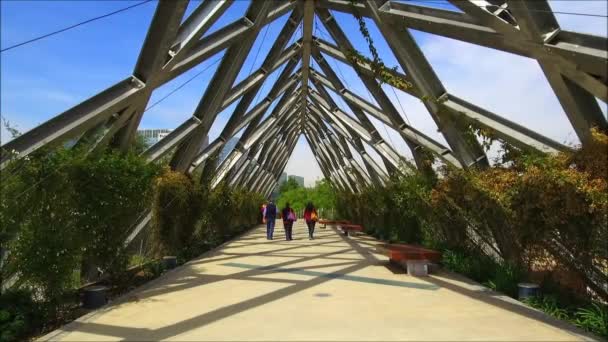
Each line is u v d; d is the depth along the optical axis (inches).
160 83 357.7
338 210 1596.9
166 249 503.5
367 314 263.3
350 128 852.6
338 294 323.9
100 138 326.3
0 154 237.0
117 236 322.7
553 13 240.1
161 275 408.8
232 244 731.4
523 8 240.8
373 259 529.3
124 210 319.9
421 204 561.9
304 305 287.7
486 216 376.5
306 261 510.9
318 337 216.1
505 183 316.5
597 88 245.8
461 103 396.8
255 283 369.1
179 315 261.0
